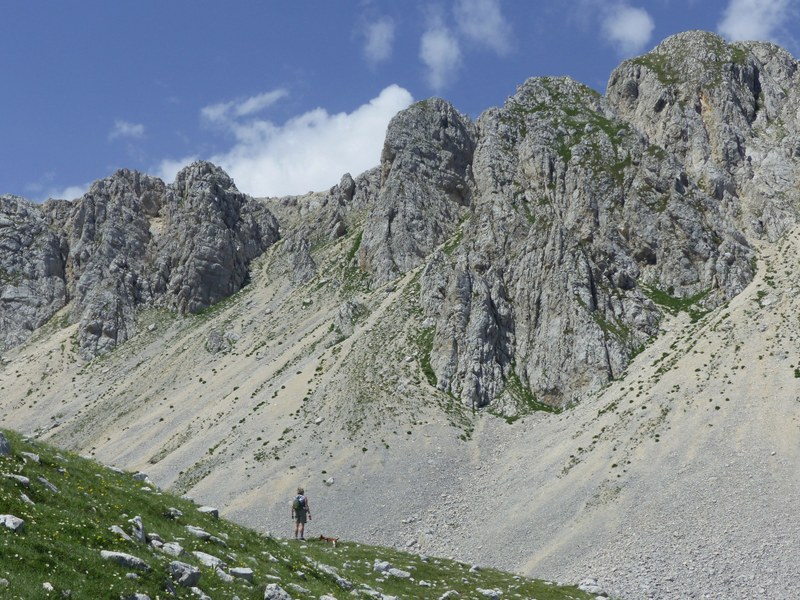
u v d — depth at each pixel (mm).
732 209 155125
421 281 153625
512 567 78688
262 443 118188
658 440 91688
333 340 150750
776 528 70000
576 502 86500
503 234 149875
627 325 130250
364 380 128875
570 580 71500
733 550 68438
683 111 176375
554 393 123062
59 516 27469
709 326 117812
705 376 101562
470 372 126188
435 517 95062
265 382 144625
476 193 173750
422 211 186500
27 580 22453
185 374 173000
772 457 80938
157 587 25625
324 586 35031
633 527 77500
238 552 34375
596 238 150000
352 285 181000
